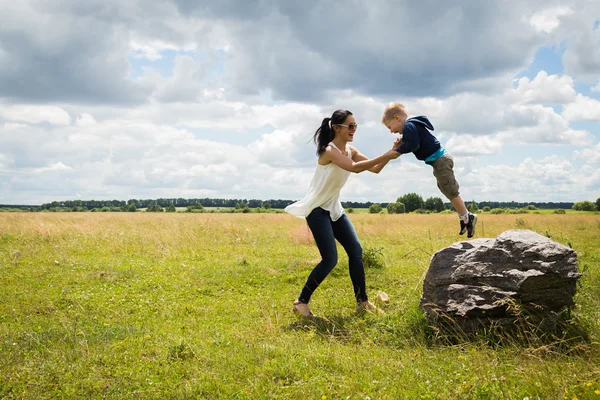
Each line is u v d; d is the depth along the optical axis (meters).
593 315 5.36
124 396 3.58
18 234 14.98
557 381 3.53
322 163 5.88
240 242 14.26
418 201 83.31
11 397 3.53
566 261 4.70
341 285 8.02
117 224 20.67
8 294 7.40
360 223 24.31
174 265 10.00
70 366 4.09
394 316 5.59
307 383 3.73
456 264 5.10
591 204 74.38
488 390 3.39
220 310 6.72
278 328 5.66
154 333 5.35
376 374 3.95
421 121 5.43
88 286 8.08
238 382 3.84
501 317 4.81
